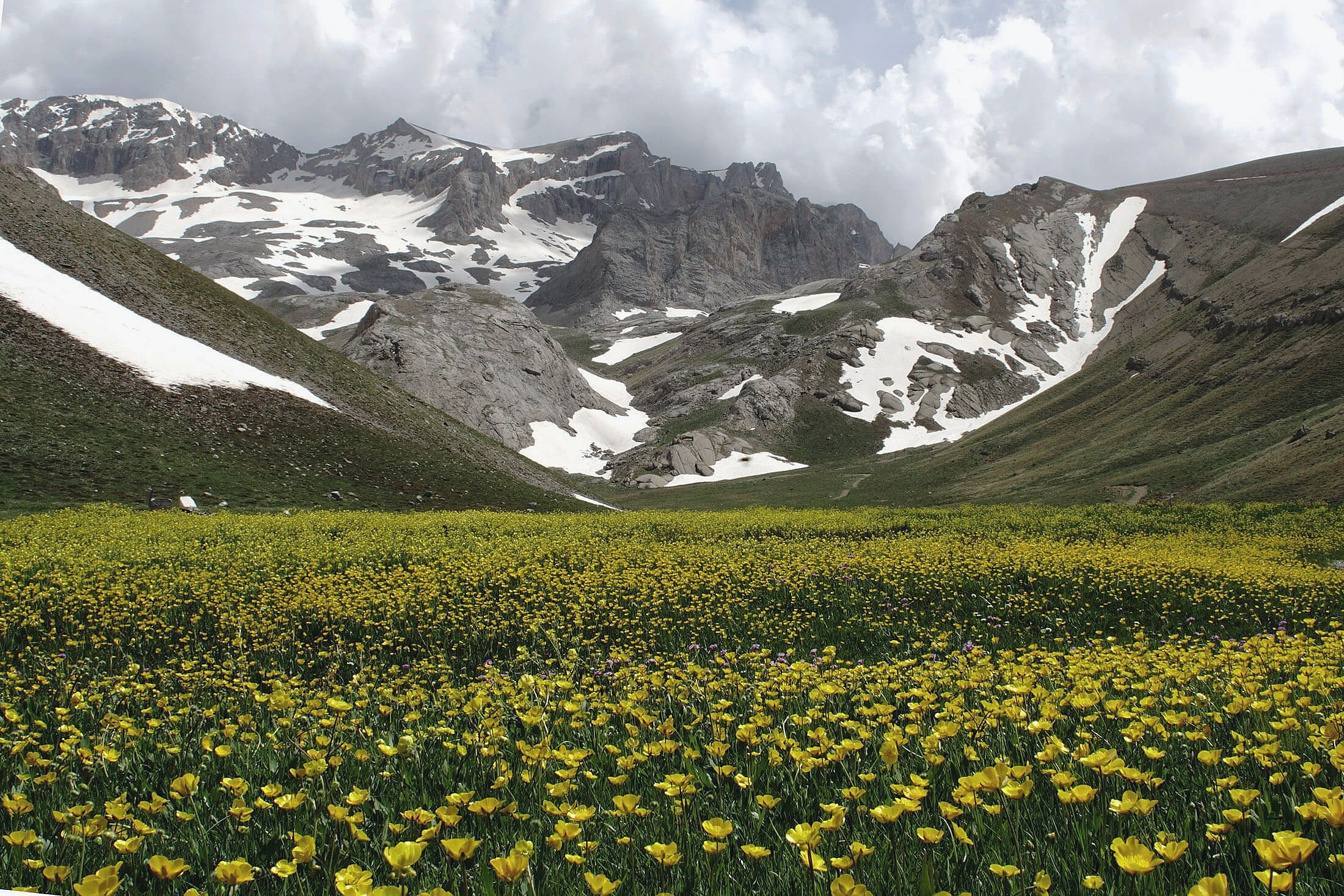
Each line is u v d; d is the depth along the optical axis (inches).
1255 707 260.2
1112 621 747.4
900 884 161.3
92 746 279.7
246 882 161.5
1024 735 266.5
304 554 968.9
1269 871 128.0
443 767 250.7
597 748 276.2
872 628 697.0
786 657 587.5
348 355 6333.7
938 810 201.5
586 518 1684.3
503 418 6397.6
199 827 200.1
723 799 219.0
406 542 1141.7
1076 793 163.2
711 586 817.5
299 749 278.7
